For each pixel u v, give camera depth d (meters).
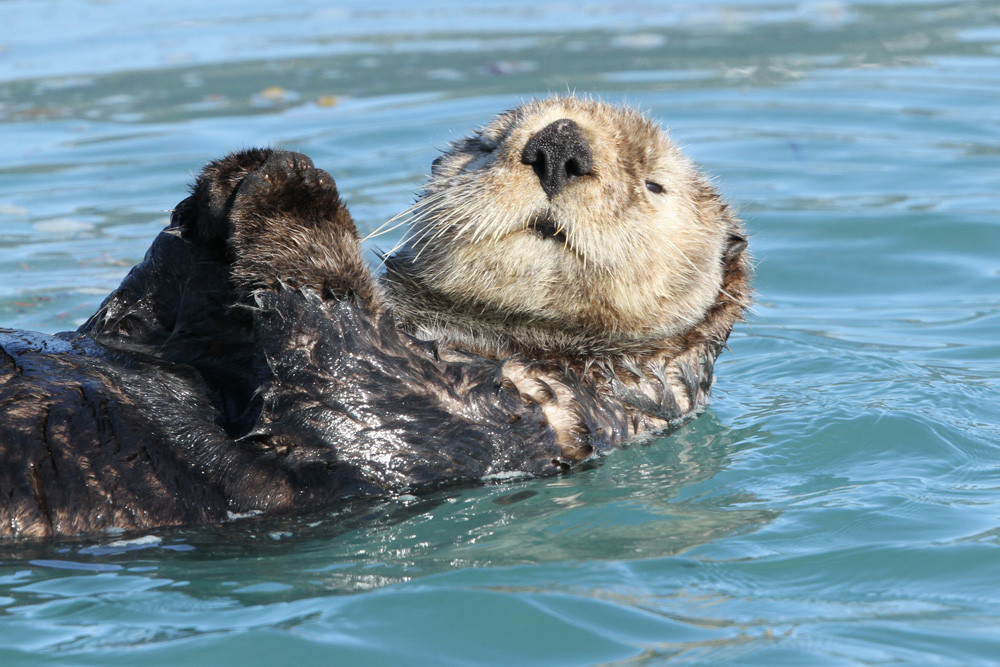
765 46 40.41
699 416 15.84
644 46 40.56
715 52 39.31
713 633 9.99
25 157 28.48
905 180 26.75
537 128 13.73
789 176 27.17
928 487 13.33
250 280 12.40
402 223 15.45
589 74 36.19
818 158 28.36
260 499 12.04
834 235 24.03
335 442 12.32
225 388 13.03
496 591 10.61
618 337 14.77
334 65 38.25
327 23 46.66
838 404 16.34
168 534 11.59
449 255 14.13
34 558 11.14
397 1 52.03
